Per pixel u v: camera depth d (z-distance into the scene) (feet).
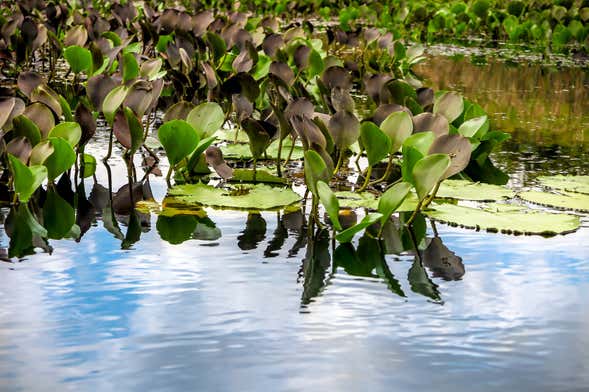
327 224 12.94
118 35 28.37
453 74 31.14
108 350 8.27
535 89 28.12
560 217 13.30
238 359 8.14
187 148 14.93
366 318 9.23
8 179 14.40
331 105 17.20
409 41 43.80
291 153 16.88
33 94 15.78
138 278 10.27
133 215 13.19
